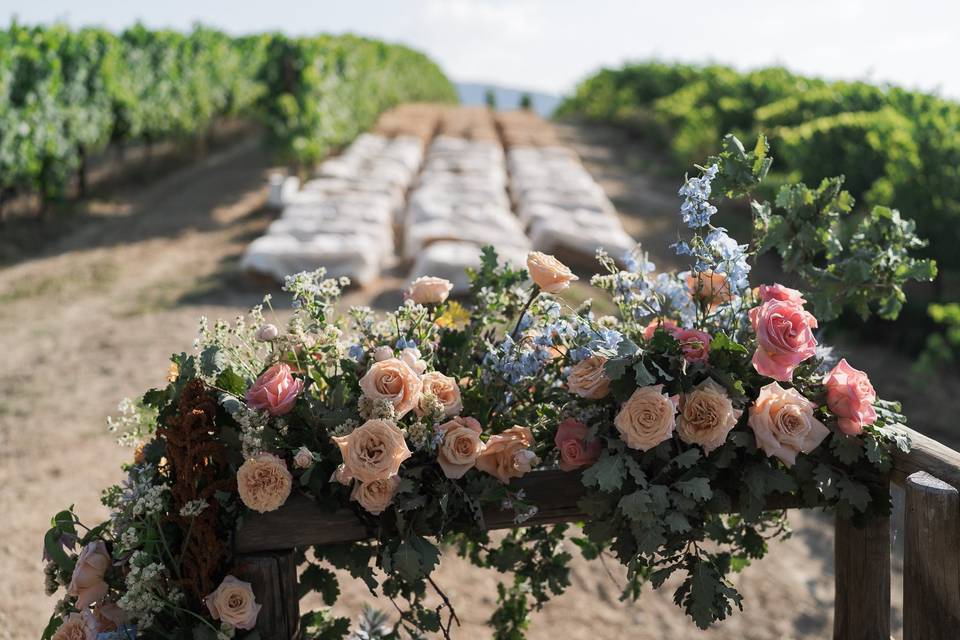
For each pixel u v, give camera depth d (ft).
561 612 12.92
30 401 19.07
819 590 14.12
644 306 7.63
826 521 16.61
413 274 26.20
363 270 27.43
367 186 37.65
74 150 38.91
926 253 27.14
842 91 42.34
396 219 36.99
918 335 25.29
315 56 43.39
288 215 31.89
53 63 35.99
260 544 6.40
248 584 6.21
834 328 25.75
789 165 37.24
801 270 8.16
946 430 19.99
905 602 6.47
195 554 6.28
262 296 26.66
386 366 6.40
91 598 6.43
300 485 6.50
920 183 27.14
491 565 8.49
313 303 7.17
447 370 7.34
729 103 50.42
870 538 7.18
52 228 36.06
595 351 6.65
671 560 6.65
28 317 25.21
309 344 7.03
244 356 7.56
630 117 76.28
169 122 50.44
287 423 6.51
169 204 41.47
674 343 6.53
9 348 22.58
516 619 8.98
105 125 42.88
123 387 19.88
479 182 39.09
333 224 30.25
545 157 50.70
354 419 6.50
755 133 44.24
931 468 6.45
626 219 40.14
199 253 32.58
